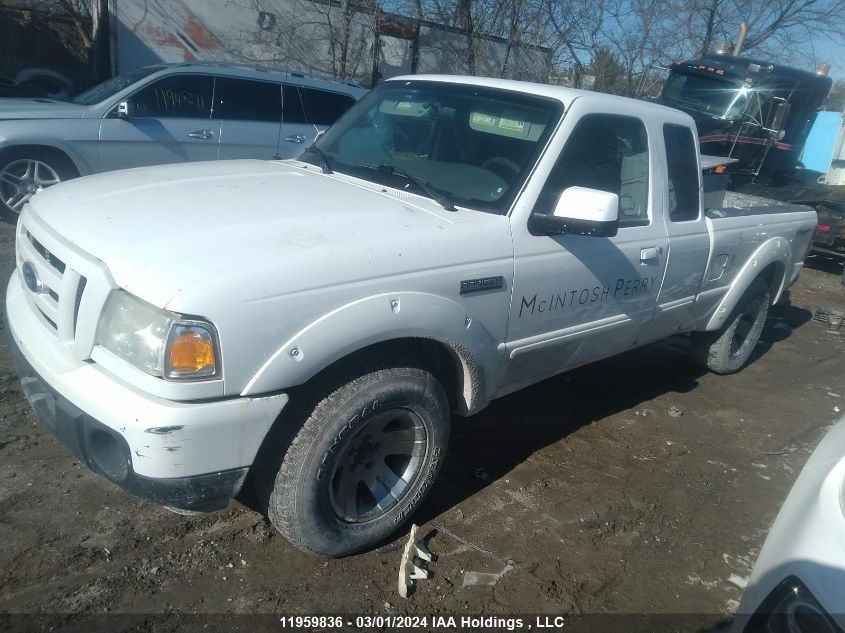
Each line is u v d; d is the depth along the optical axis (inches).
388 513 118.3
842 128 591.2
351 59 567.8
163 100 306.8
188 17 509.4
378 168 141.6
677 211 168.9
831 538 74.2
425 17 594.6
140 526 118.3
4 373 161.5
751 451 176.6
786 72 506.6
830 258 465.4
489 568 119.6
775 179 542.9
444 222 120.0
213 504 100.0
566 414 182.4
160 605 102.7
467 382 126.5
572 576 120.9
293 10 542.6
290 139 339.6
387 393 109.2
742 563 131.3
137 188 122.2
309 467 104.0
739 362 222.4
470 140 141.5
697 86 523.8
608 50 678.5
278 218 109.9
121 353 93.7
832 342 283.7
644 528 137.4
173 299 89.6
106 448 96.5
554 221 126.8
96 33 492.4
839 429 96.1
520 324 131.6
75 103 305.0
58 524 116.1
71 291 100.3
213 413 92.6
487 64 613.9
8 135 273.3
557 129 135.4
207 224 104.8
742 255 195.2
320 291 99.4
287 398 98.5
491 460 154.5
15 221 290.0
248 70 330.0
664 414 191.2
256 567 112.8
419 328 110.7
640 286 157.5
